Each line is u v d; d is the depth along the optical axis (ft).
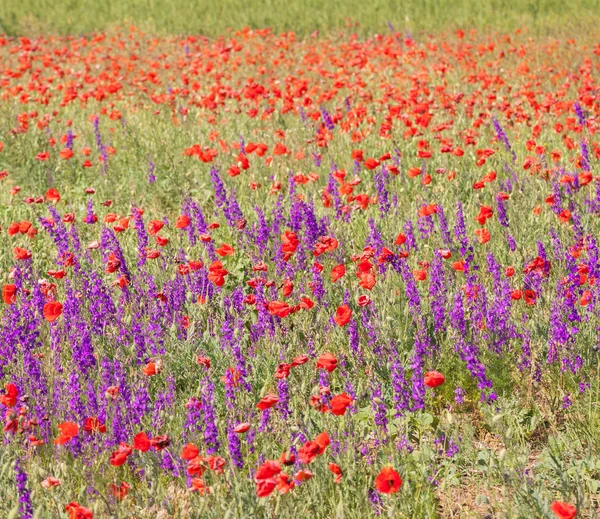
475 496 14.29
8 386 13.35
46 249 25.21
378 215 25.67
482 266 21.24
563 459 14.94
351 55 58.34
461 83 47.09
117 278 20.85
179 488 14.33
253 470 13.69
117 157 34.78
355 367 17.24
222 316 18.94
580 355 16.74
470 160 30.27
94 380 16.34
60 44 76.02
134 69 54.44
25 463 14.12
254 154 31.81
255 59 54.65
